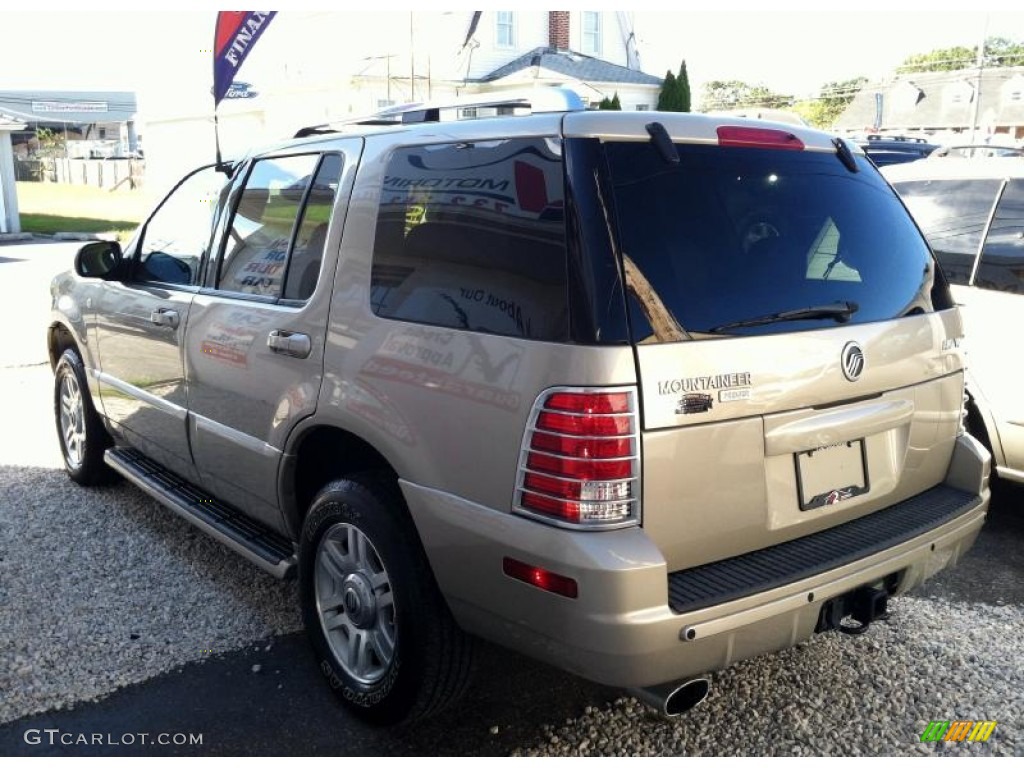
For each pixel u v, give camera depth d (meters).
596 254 2.49
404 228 3.01
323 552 3.26
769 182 2.90
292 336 3.29
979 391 4.80
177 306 4.07
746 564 2.68
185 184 4.42
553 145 2.64
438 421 2.73
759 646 2.61
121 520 4.84
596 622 2.39
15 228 23.77
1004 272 4.79
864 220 3.12
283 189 3.64
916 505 3.19
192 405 3.99
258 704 3.24
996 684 3.44
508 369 2.57
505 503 2.57
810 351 2.75
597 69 26.55
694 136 2.78
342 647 3.24
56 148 62.53
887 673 3.51
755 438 2.65
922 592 4.21
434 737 3.09
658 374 2.46
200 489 4.32
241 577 4.20
